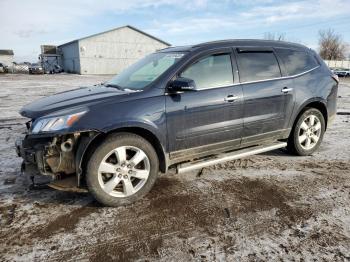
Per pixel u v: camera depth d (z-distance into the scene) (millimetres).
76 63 45969
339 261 2453
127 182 3348
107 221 3066
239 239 2760
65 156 3207
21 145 3322
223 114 3869
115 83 4168
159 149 3549
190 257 2527
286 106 4480
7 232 2873
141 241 2742
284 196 3576
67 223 3029
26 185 3885
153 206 3355
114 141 3215
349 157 4973
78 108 3170
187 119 3613
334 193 3654
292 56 4738
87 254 2570
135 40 47688
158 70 3781
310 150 4996
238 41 4270
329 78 5066
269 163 4672
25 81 24516
